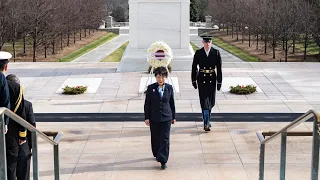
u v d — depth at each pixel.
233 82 15.10
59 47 44.12
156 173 7.97
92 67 17.86
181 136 9.88
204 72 10.10
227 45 47.69
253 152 8.91
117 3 91.75
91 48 45.00
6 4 35.38
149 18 17.06
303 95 13.59
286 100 13.02
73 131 10.20
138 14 17.06
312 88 14.41
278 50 41.59
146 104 8.27
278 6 38.94
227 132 10.12
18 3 36.34
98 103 12.73
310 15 37.75
